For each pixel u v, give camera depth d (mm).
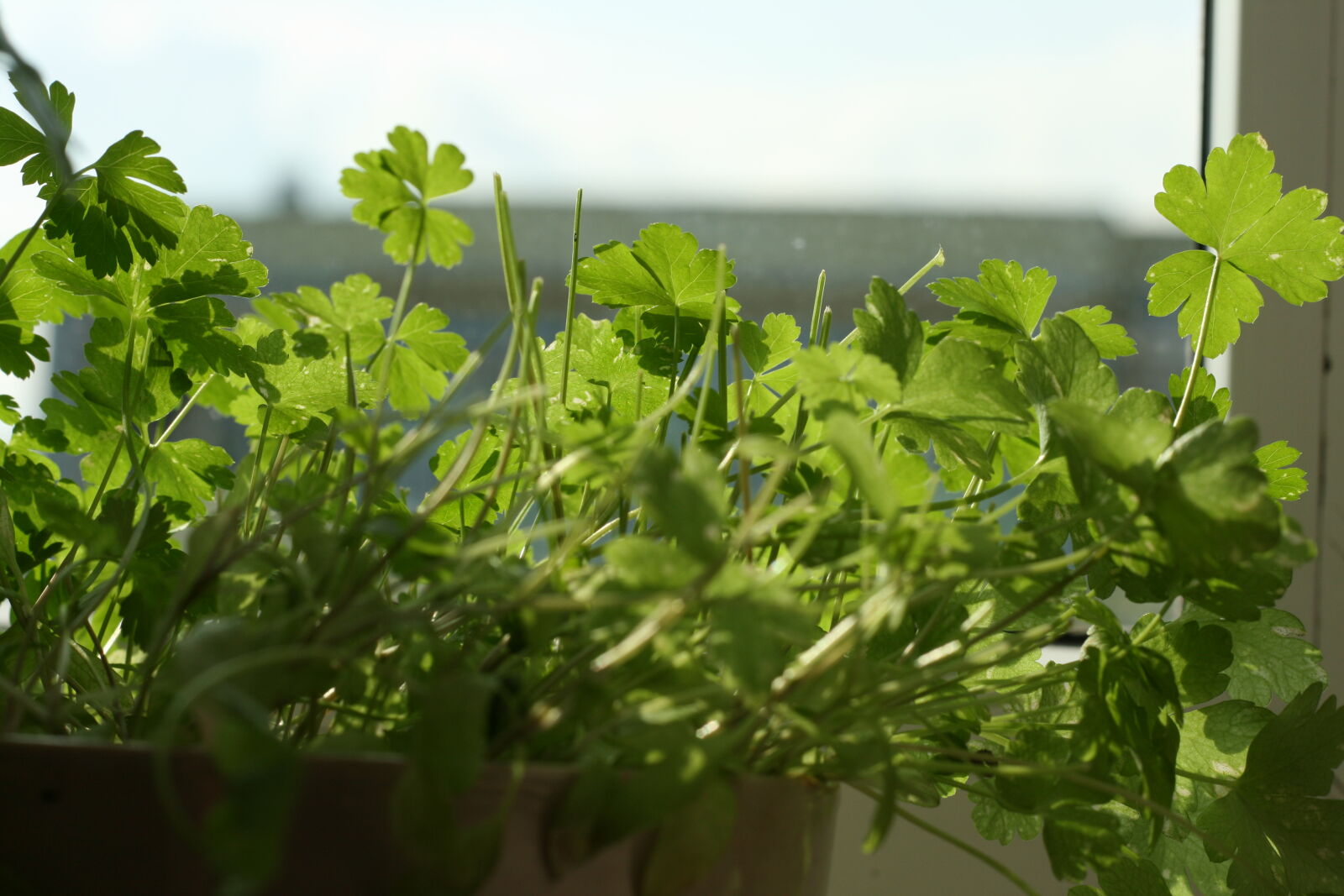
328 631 554
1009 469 691
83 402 678
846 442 542
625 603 540
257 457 627
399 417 569
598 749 559
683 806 538
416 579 571
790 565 580
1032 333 671
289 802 516
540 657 577
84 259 652
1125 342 679
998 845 758
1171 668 601
